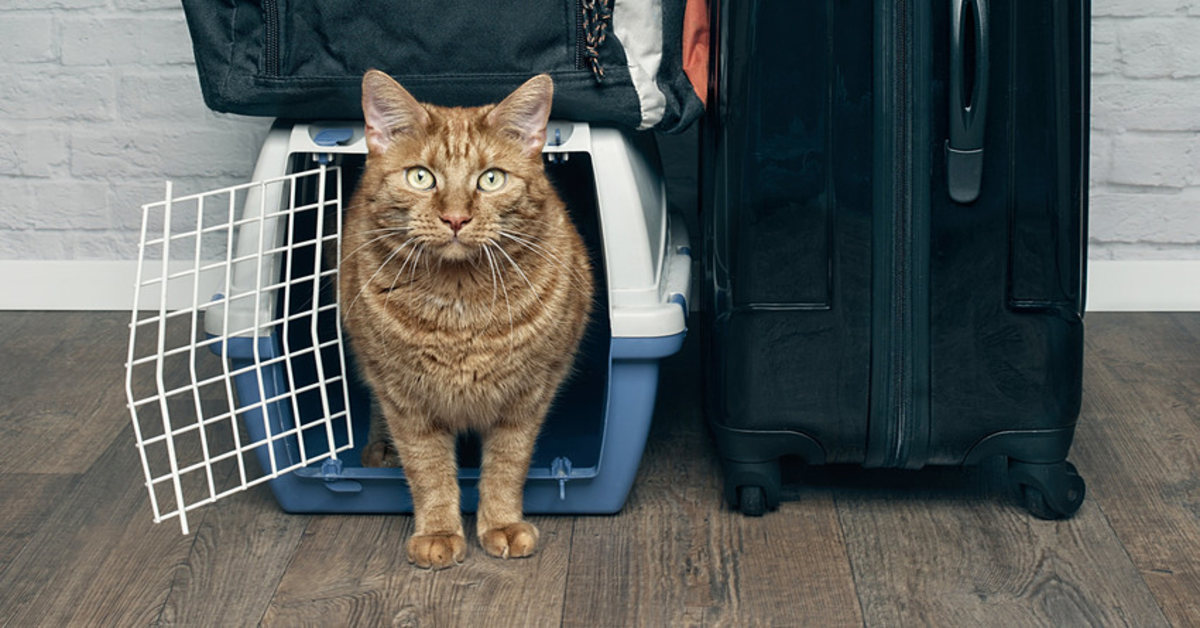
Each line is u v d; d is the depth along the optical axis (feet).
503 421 4.56
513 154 4.27
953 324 4.46
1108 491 4.95
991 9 4.13
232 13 4.34
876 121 4.27
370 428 5.16
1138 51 6.85
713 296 4.71
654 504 4.91
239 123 7.13
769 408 4.58
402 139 4.24
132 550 4.49
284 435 4.52
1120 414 5.73
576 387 5.80
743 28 4.25
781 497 4.95
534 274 4.42
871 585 4.24
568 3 4.34
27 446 5.42
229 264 4.29
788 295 4.47
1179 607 4.06
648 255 4.59
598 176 4.57
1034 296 4.43
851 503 4.89
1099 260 7.22
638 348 4.49
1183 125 6.94
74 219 7.27
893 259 4.40
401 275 4.32
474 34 4.33
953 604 4.10
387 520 4.78
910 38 4.20
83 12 6.92
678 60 4.65
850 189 4.34
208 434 5.60
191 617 4.03
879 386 4.52
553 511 4.81
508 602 4.14
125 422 5.71
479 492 4.68
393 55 4.36
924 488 5.02
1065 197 4.33
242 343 4.56
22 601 4.11
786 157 4.33
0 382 6.20
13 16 6.91
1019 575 4.29
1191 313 7.18
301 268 5.23
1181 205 7.07
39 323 7.13
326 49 4.35
